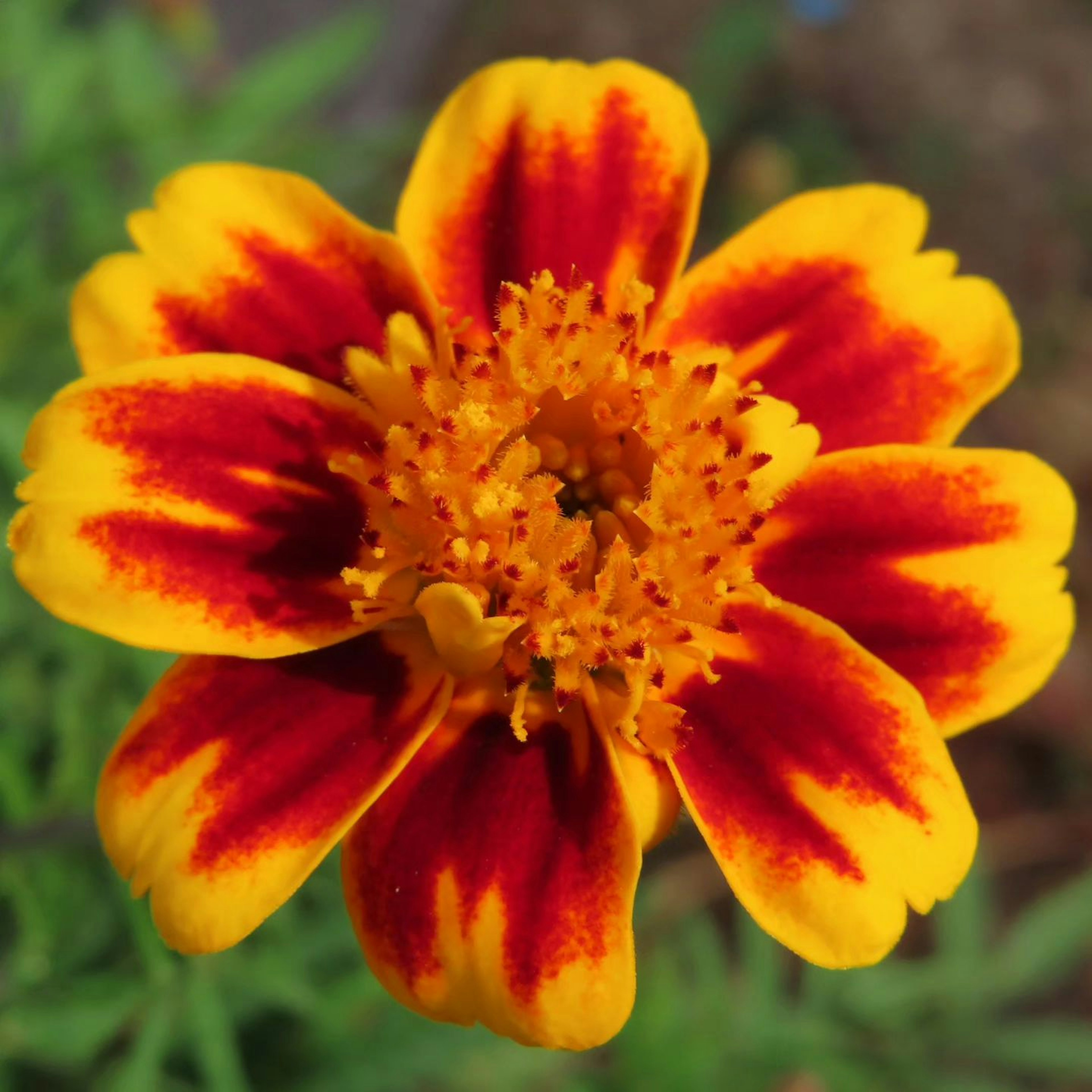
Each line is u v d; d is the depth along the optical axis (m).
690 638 0.11
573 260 0.12
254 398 0.11
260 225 0.12
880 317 0.12
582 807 0.11
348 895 0.11
